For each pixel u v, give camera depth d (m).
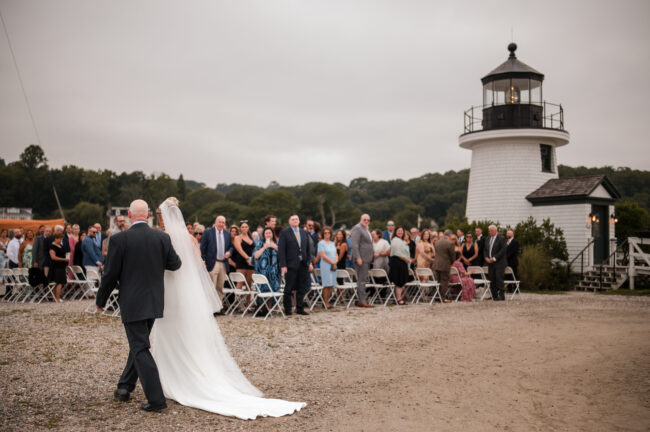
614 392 5.26
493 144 21.89
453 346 7.55
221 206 101.94
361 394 5.29
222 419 4.50
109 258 4.70
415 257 14.02
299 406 4.82
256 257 10.23
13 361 6.52
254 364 6.52
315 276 12.81
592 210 19.84
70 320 9.69
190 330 5.12
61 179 105.44
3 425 4.27
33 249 12.57
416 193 118.38
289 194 98.88
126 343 7.68
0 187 94.12
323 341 7.87
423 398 5.14
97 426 4.28
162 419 4.47
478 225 19.69
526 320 9.66
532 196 20.70
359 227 11.74
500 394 5.25
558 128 21.33
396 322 9.56
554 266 18.41
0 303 12.38
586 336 8.01
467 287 13.42
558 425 4.37
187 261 5.29
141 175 120.12
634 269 16.73
